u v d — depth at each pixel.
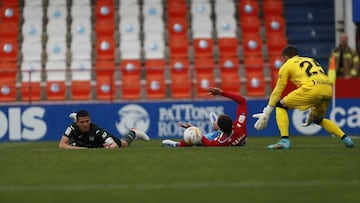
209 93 41.72
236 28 79.50
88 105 61.59
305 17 82.12
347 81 61.19
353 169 28.75
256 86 70.06
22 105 61.25
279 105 39.41
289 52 39.12
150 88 69.75
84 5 81.88
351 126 61.31
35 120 61.31
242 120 41.94
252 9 82.12
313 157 33.78
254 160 32.53
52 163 32.31
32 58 76.06
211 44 77.38
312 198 21.72
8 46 77.25
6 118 61.12
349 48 64.62
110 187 24.41
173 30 79.19
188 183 25.12
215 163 31.36
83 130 40.78
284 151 37.47
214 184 24.78
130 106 61.53
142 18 80.94
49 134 61.44
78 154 36.53
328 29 80.94
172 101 61.53
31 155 36.66
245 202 21.20
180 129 61.59
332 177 26.31
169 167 30.02
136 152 37.44
